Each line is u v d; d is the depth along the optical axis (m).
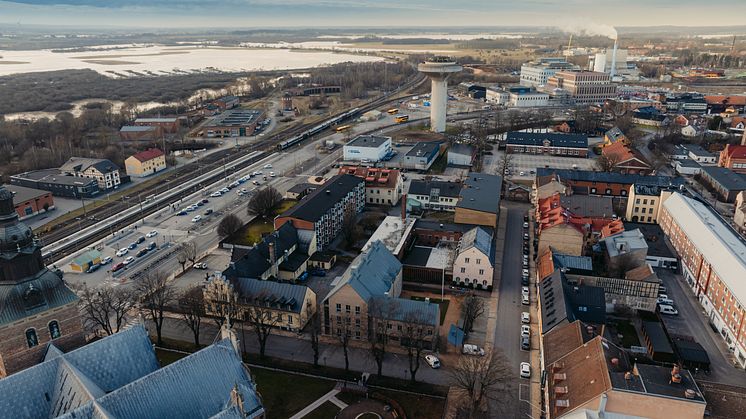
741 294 109.00
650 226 168.50
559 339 98.12
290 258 148.00
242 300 120.38
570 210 169.88
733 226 179.12
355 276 116.62
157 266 150.62
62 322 80.94
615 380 78.12
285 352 112.00
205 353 72.25
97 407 58.88
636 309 125.94
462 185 199.62
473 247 135.38
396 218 167.88
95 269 148.12
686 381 78.94
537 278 137.50
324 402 95.94
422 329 105.31
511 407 94.69
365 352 112.12
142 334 77.44
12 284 76.62
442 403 95.88
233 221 168.25
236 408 63.66
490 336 117.06
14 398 65.19
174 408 66.19
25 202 187.00
